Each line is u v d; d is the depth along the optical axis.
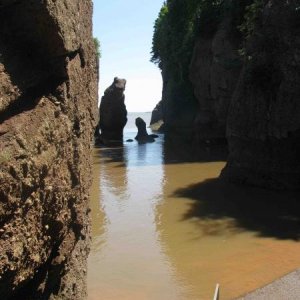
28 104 4.49
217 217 15.60
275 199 17.95
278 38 19.16
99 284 10.05
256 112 19.86
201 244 12.81
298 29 18.48
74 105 5.62
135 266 11.18
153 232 14.11
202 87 38.06
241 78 20.84
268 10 19.80
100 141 48.75
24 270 4.32
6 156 3.87
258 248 12.30
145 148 42.06
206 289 9.71
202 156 33.72
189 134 45.00
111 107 50.06
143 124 52.41
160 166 29.25
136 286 9.94
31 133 4.31
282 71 18.88
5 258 3.88
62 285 5.89
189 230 14.21
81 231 6.64
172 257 11.80
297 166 19.00
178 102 48.66
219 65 33.19
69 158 5.37
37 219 4.47
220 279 10.24
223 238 13.29
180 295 9.45
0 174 3.75
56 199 4.91
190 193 19.81
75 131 5.76
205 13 37.97
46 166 4.53
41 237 4.66
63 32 4.86
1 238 3.85
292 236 13.23
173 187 21.45
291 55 18.52
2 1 4.22
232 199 18.28
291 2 18.77
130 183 23.11
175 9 46.22
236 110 20.88
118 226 14.94
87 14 6.49
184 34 45.31
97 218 16.11
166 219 15.62
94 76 7.34
